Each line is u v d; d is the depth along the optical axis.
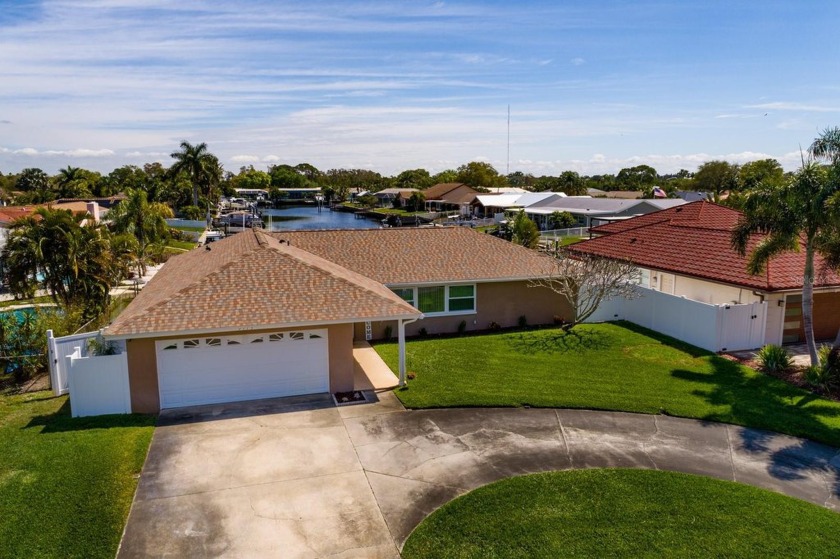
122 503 10.04
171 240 57.25
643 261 26.00
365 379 16.75
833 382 15.70
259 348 15.09
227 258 17.81
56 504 9.90
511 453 12.14
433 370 17.55
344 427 13.44
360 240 24.92
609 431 13.25
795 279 19.91
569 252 30.80
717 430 13.32
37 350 18.00
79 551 8.76
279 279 16.12
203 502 10.23
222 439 12.76
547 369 17.59
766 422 13.64
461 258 23.77
